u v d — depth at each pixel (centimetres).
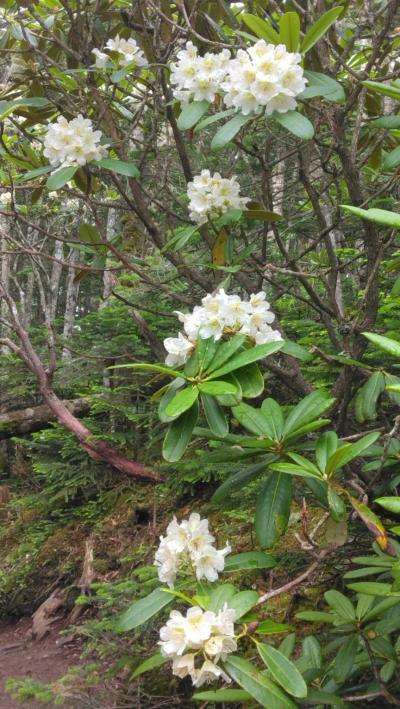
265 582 262
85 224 233
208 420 123
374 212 101
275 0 225
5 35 247
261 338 132
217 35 249
